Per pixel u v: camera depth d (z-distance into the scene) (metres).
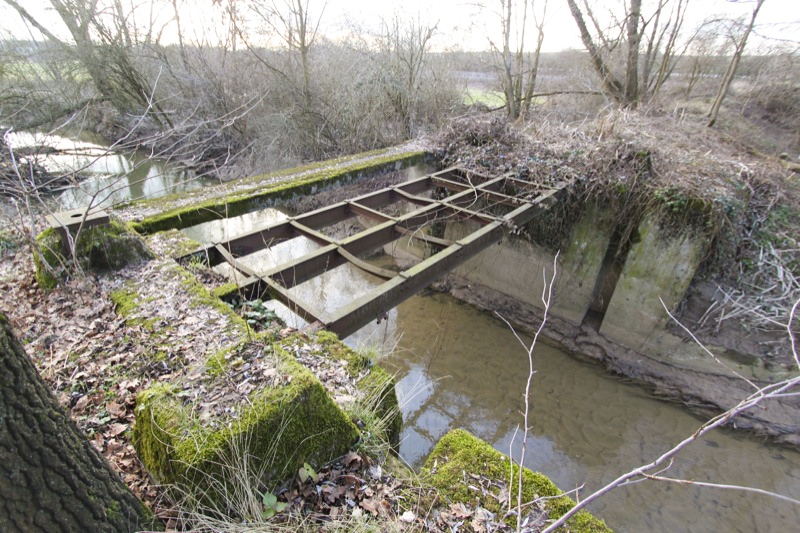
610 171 7.80
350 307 4.24
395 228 6.14
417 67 13.55
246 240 5.45
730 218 7.04
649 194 7.31
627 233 7.73
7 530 1.50
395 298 4.73
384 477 2.71
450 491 2.59
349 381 3.35
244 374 2.81
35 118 12.12
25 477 1.50
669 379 7.40
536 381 7.68
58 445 1.61
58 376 3.14
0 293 4.06
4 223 5.09
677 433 6.68
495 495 2.56
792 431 6.34
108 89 14.54
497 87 14.73
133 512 2.04
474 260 9.88
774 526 5.43
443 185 8.37
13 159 4.51
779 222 7.41
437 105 14.11
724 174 7.72
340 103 13.18
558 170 8.20
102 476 1.86
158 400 2.56
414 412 7.08
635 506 5.67
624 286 7.83
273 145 13.48
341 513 2.46
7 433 1.42
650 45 11.77
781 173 8.27
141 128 16.22
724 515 5.55
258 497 2.44
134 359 3.25
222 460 2.29
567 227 8.34
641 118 10.21
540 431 6.77
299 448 2.61
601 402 7.25
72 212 4.35
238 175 13.80
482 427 6.87
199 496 2.28
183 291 3.98
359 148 13.20
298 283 4.89
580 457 6.36
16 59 12.19
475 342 8.56
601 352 8.10
